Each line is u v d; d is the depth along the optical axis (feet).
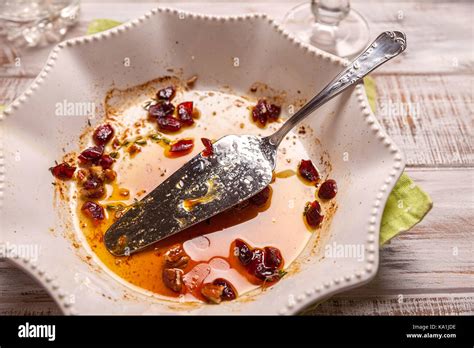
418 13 1.99
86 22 1.93
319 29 1.97
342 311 1.37
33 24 1.90
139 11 1.97
